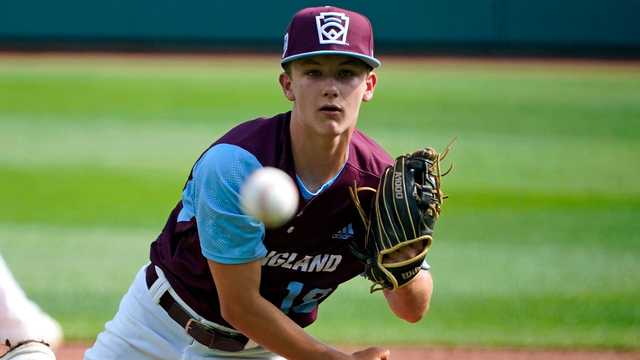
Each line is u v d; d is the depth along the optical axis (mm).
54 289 23188
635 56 73438
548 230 29266
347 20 10328
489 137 43844
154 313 11945
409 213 10844
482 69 65812
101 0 72312
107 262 25375
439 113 49531
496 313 22281
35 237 27734
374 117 48156
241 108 49938
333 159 10781
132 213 30578
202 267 11398
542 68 66875
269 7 73312
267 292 11562
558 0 73438
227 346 11914
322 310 22547
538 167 38000
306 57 10172
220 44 73562
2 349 15547
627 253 27094
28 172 35844
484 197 33125
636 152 41344
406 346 20203
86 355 12422
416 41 73875
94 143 41094
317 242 11148
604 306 22828
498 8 73562
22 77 58500
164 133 43406
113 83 56906
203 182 10477
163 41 73188
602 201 33000
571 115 49781
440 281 24453
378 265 11141
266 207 9031
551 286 24188
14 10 71750
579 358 19734
